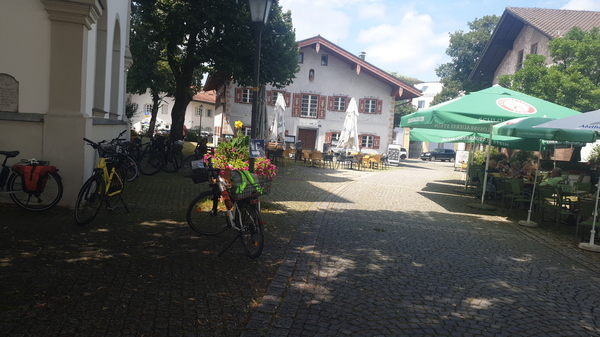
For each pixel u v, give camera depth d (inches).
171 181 440.8
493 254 258.4
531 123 370.9
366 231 296.2
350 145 937.5
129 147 413.1
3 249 189.0
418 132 686.5
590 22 957.8
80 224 235.6
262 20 285.0
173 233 241.1
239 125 320.8
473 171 580.7
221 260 204.4
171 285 167.3
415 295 179.5
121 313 139.9
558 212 355.9
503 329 151.3
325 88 1171.3
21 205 256.8
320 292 175.5
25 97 273.9
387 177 750.5
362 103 1185.4
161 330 131.6
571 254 272.1
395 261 227.3
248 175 214.1
